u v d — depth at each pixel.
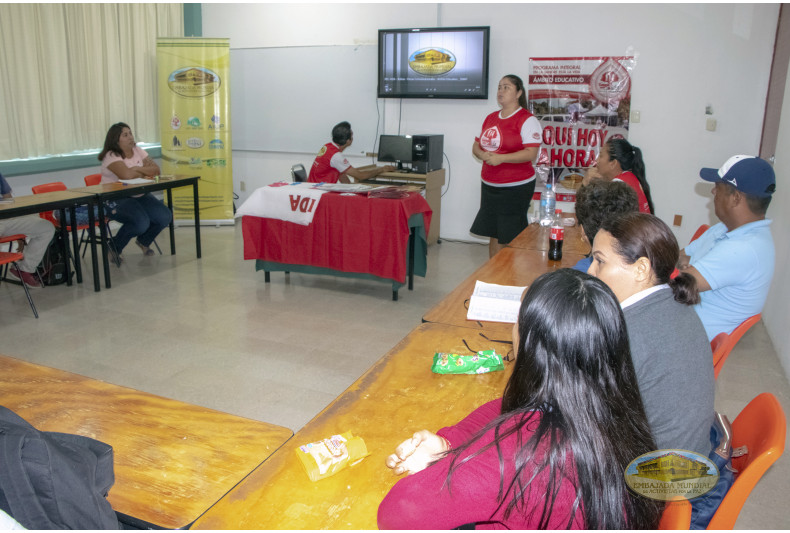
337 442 1.27
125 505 1.14
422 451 1.12
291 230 4.45
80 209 4.97
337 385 3.08
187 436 1.38
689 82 5.18
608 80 5.42
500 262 2.80
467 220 6.25
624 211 2.03
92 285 4.66
